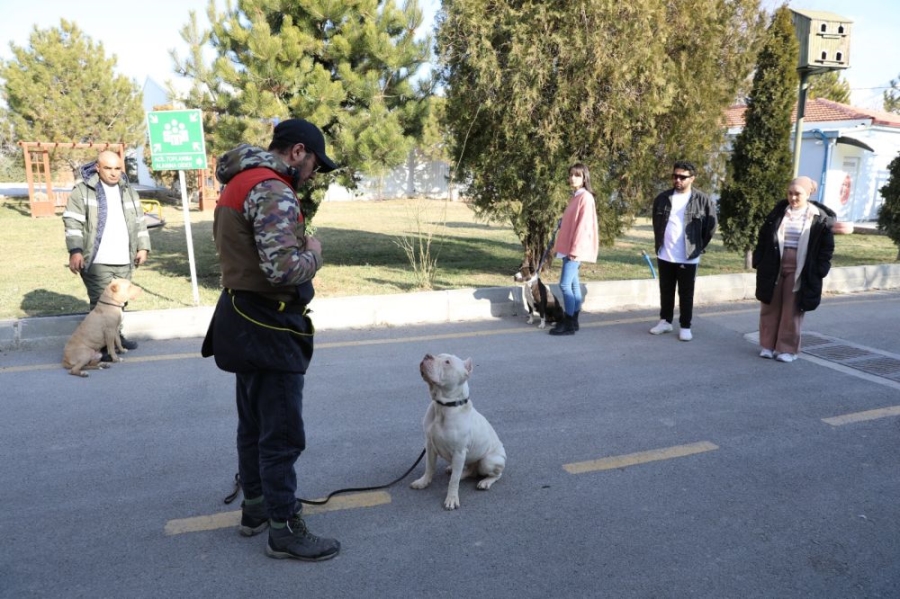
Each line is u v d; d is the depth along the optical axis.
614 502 3.70
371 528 3.38
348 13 9.22
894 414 5.14
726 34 11.22
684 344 7.12
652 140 9.55
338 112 9.06
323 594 2.83
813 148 21.23
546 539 3.31
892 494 3.85
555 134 9.12
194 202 26.83
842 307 9.23
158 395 5.10
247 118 8.74
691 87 10.13
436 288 9.41
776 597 2.88
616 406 5.19
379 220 21.05
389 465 4.11
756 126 11.49
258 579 2.93
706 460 4.26
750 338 7.42
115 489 3.68
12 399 4.95
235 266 2.86
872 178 22.22
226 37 9.08
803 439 4.62
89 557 3.05
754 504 3.70
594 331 7.59
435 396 3.54
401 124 10.02
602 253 14.30
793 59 11.21
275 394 2.95
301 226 2.86
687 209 7.08
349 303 7.42
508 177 9.76
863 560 3.18
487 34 9.12
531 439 4.54
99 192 5.85
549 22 8.90
